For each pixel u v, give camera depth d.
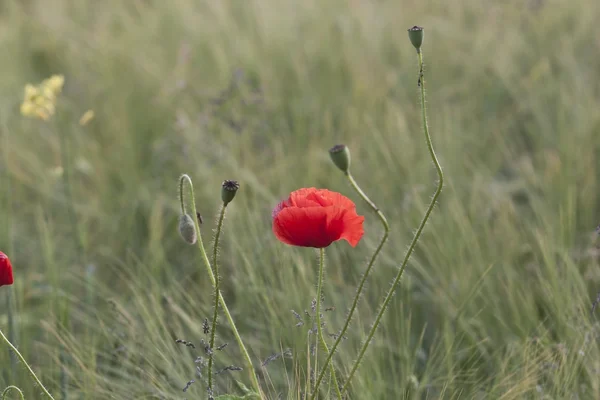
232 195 1.69
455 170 2.46
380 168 2.45
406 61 3.27
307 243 1.69
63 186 2.70
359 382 1.89
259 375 1.97
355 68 3.13
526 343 1.94
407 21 3.53
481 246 2.18
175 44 3.55
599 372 1.89
